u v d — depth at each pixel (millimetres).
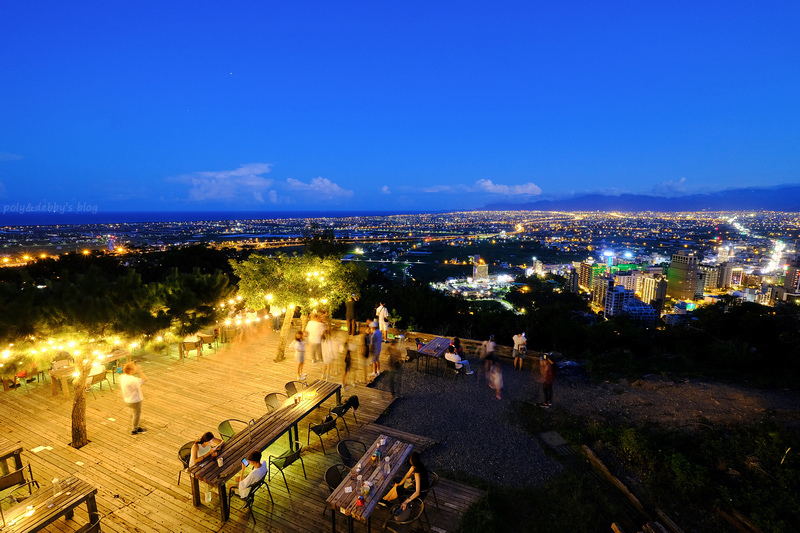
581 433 6926
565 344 11945
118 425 7062
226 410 7590
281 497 5398
